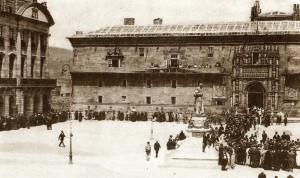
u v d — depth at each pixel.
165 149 44.75
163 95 77.06
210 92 75.38
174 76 76.56
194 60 76.25
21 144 46.38
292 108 72.38
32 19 69.75
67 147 45.38
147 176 32.56
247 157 41.47
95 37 79.31
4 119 58.47
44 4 75.06
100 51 80.00
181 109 76.00
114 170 34.53
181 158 38.12
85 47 80.69
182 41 76.56
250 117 63.41
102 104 79.38
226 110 74.50
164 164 36.75
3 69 63.84
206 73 74.94
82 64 80.75
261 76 72.94
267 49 72.81
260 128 60.94
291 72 72.69
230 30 76.75
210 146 42.22
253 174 33.69
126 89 78.56
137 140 50.81
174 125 67.62
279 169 35.47
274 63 72.31
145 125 67.38
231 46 75.00
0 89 62.00
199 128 44.19
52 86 75.56
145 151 40.06
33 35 71.44
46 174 32.53
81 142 48.81
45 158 39.06
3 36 63.50
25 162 37.06
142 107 77.75
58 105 91.38
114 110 78.75
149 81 77.81
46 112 74.06
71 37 80.19
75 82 80.81
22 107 66.75
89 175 32.47
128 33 78.94
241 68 73.81
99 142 48.94
